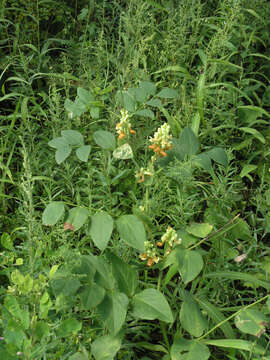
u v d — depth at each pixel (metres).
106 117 1.05
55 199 0.86
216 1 1.49
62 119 1.02
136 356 0.66
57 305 0.54
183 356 0.56
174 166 0.70
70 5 1.44
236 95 1.10
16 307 0.48
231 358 0.62
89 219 0.57
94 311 0.63
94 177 0.86
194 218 0.89
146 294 0.57
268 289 0.72
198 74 1.17
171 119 0.95
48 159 0.93
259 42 1.41
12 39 1.22
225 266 0.74
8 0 1.26
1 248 0.78
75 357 0.55
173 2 1.38
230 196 0.85
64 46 1.33
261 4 1.42
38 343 0.55
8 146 0.98
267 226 0.78
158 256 0.66
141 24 1.15
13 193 0.90
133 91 0.84
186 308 0.59
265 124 1.20
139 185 0.88
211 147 1.01
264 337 0.65
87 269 0.57
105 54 1.17
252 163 1.08
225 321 0.60
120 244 0.68
